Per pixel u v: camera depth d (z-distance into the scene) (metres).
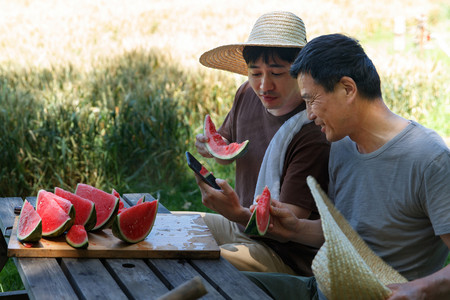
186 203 5.96
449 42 17.02
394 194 2.28
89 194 2.46
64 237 2.24
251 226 2.24
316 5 23.77
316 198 1.85
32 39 14.28
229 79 8.65
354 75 2.21
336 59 2.21
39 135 6.18
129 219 2.22
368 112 2.29
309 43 2.31
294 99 2.86
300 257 2.83
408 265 2.34
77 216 2.29
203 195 2.61
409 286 2.00
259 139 3.04
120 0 25.98
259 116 3.06
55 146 6.16
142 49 10.70
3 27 16.28
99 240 2.27
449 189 2.14
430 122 8.35
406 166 2.23
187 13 21.62
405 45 17.44
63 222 2.15
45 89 8.00
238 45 3.03
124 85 8.23
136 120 6.77
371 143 2.33
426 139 2.21
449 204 2.13
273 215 2.48
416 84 9.00
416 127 2.26
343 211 2.47
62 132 6.40
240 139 3.16
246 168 3.08
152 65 10.09
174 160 6.72
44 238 2.21
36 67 9.42
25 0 25.16
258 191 2.85
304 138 2.75
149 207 2.27
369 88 2.25
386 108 2.33
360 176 2.38
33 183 6.23
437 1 25.61
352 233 2.24
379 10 23.77
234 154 2.82
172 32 17.08
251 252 2.74
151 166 6.73
